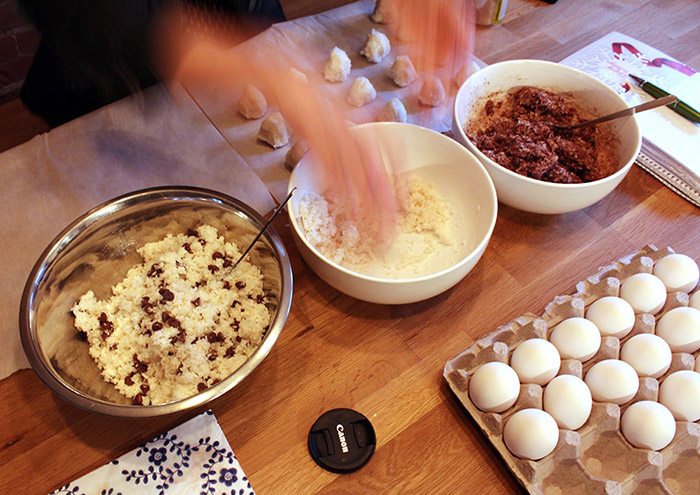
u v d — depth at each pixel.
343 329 0.78
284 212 0.89
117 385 0.71
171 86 1.02
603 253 0.88
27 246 0.86
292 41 1.12
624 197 0.95
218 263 0.79
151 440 0.68
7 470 0.66
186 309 0.74
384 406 0.72
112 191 0.92
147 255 0.80
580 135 0.95
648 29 1.23
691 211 0.94
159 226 0.81
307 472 0.67
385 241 0.83
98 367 0.72
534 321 0.75
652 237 0.90
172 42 0.93
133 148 0.96
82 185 0.92
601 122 0.92
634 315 0.76
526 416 0.65
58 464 0.67
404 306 0.81
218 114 1.01
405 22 1.07
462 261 0.72
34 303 0.67
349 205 0.84
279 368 0.74
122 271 0.81
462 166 0.85
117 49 0.88
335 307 0.80
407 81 1.08
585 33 1.21
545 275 0.85
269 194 0.91
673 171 0.97
